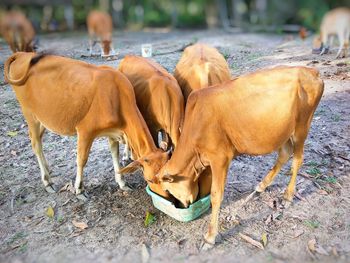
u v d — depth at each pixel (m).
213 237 1.86
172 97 2.15
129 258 1.81
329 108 3.19
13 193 2.32
